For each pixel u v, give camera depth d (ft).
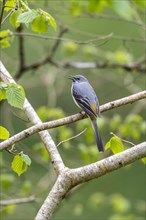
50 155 24.11
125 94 58.18
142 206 50.96
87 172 22.15
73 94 31.96
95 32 59.16
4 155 49.67
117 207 45.21
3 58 49.78
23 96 22.40
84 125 40.60
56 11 40.98
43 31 25.68
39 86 56.08
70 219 53.11
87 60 51.85
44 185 43.86
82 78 33.73
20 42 45.29
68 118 23.41
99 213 55.72
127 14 27.20
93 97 31.42
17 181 44.11
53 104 49.39
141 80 55.01
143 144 22.40
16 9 24.70
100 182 59.57
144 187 60.75
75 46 48.49
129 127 41.98
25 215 45.93
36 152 45.09
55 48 47.34
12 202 37.83
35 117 26.00
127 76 51.42
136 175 61.11
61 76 54.19
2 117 50.83
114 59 49.06
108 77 53.67
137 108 49.73
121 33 59.00
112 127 43.37
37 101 58.59
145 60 49.85
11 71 50.21
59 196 22.11
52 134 42.75
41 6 40.60
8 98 22.26
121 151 24.02
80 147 39.22
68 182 22.15
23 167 22.84
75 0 40.75
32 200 38.29
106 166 22.18
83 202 56.13
